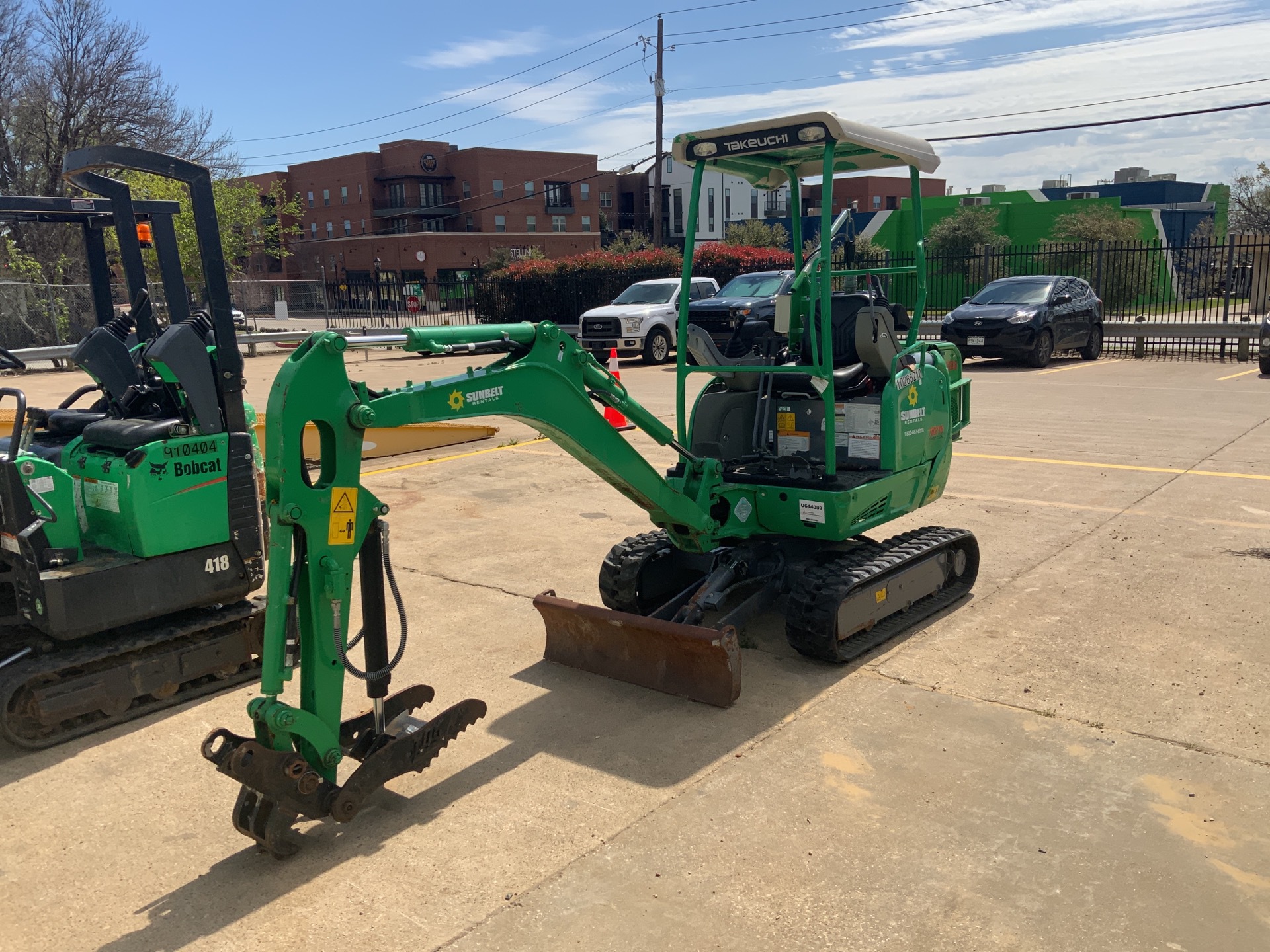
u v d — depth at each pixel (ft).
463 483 32.58
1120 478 29.89
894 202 212.43
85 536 16.58
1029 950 9.73
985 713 14.98
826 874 11.08
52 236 91.81
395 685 16.65
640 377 58.80
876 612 17.42
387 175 218.18
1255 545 22.84
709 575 17.54
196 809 13.05
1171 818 12.00
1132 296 97.45
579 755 14.10
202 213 15.75
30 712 14.60
